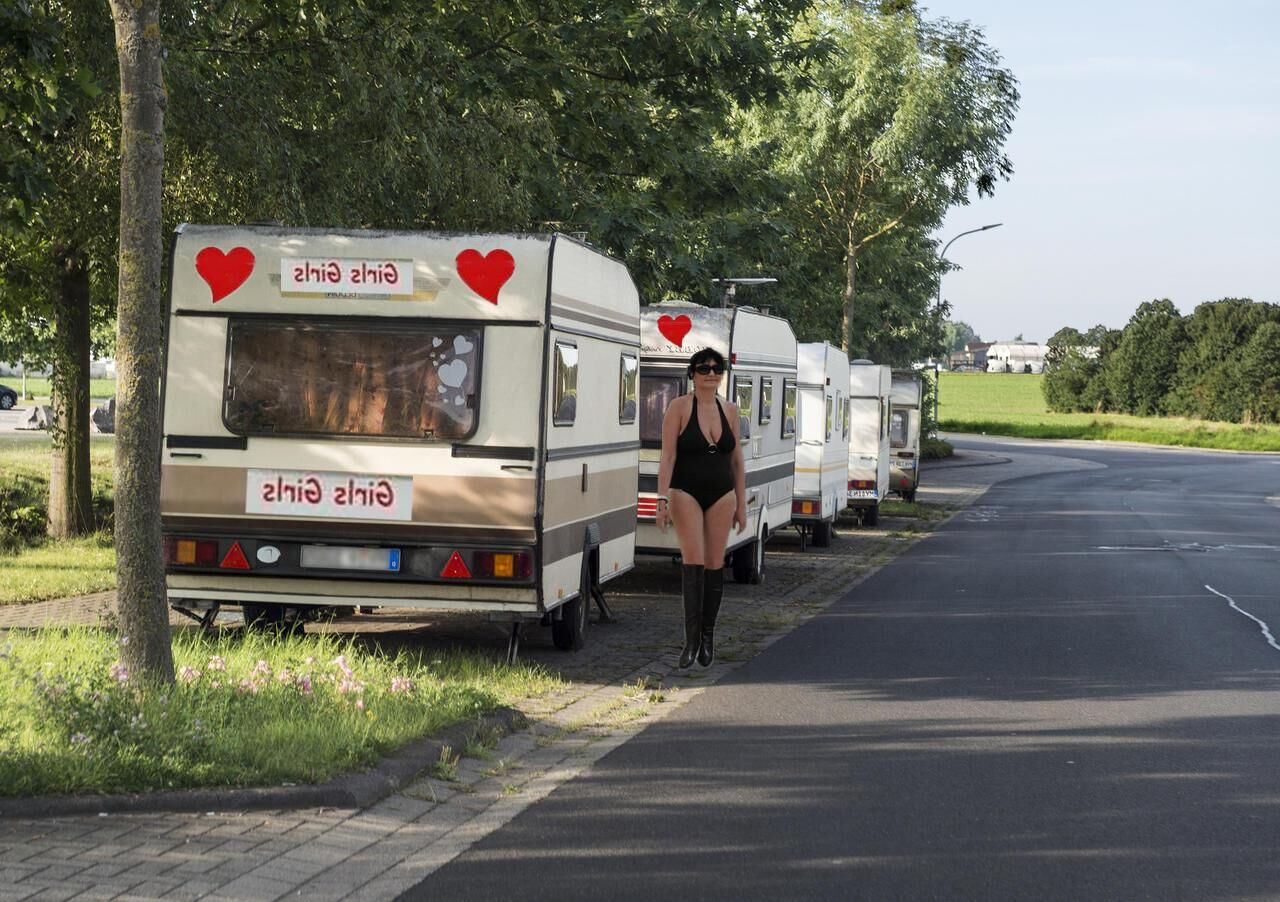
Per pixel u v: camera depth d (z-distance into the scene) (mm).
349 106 32094
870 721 20078
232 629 25828
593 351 26141
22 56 23359
